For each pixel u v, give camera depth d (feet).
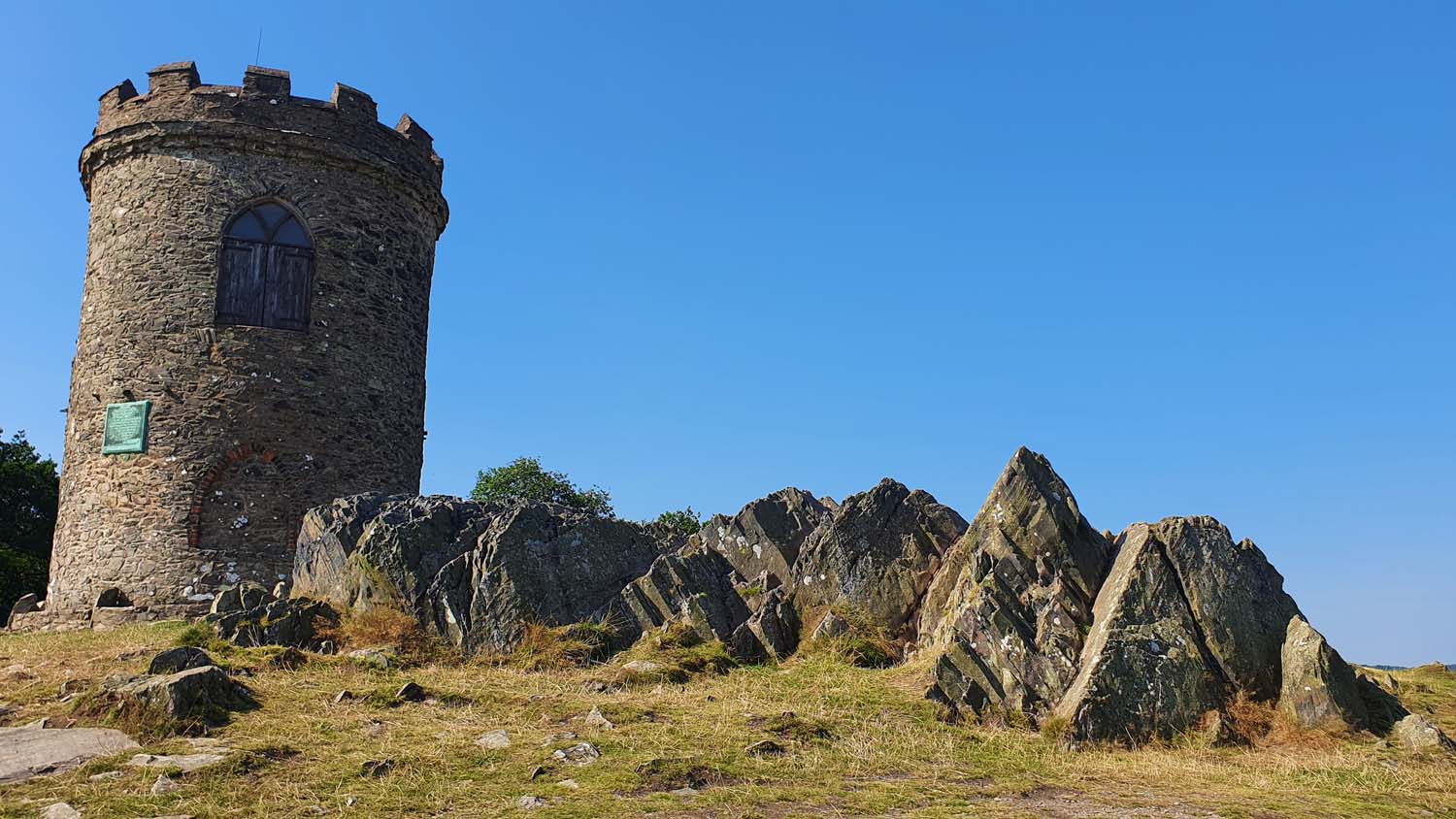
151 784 34.65
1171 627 49.93
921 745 43.01
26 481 125.70
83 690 46.37
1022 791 37.40
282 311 76.18
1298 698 48.03
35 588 109.70
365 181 80.84
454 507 65.05
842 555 61.62
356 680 49.16
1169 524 53.62
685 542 69.46
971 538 58.59
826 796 35.14
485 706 45.93
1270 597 51.72
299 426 74.84
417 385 84.48
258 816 32.17
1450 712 52.21
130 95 80.02
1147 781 39.96
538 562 60.85
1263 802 36.70
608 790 34.94
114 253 76.48
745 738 41.42
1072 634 51.19
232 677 47.11
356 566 60.44
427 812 32.89
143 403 73.10
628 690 50.72
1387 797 38.32
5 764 36.68
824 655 56.29
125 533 71.72
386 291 81.35
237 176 76.38
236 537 72.02
